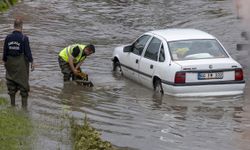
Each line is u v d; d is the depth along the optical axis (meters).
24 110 23.23
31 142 18.41
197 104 25.20
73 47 29.45
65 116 22.55
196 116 23.38
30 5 60.91
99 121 22.38
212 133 21.05
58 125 20.88
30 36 43.59
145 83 28.62
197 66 25.91
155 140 20.09
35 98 25.83
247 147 19.38
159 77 26.95
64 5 61.44
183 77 25.80
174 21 51.62
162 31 29.44
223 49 27.53
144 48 29.14
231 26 48.19
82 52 29.56
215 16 53.59
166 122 22.45
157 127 21.77
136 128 21.58
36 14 54.94
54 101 25.48
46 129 20.17
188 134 20.89
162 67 26.75
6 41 23.38
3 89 27.11
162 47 27.53
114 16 54.69
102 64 34.34
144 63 28.61
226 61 26.39
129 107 24.72
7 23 49.00
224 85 26.22
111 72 32.31
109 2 64.06
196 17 53.50
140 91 27.88
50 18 52.81
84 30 47.09
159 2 64.25
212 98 26.08
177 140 20.14
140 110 24.25
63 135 19.50
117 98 26.41
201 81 25.94
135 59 29.67
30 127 20.25
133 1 65.00
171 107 24.75
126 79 30.62
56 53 37.38
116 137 20.34
